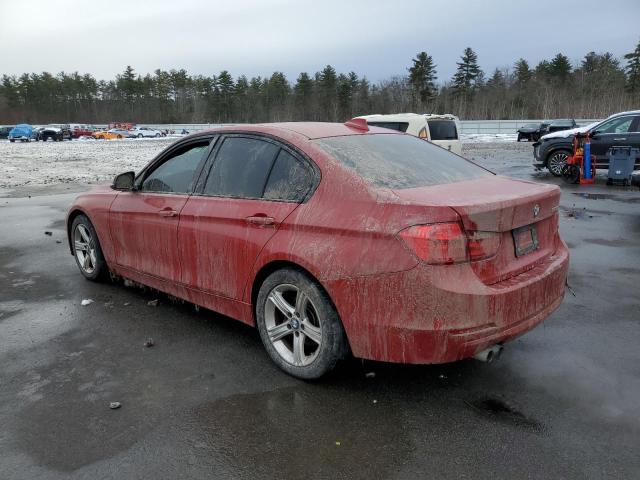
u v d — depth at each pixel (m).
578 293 5.20
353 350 3.18
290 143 3.66
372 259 2.98
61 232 8.63
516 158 23.67
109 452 2.81
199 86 116.19
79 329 4.50
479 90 95.94
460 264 2.87
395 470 2.63
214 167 4.15
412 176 3.47
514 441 2.85
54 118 121.25
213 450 2.82
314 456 2.75
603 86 88.69
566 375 3.56
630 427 2.96
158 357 3.94
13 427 3.05
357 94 103.50
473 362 3.76
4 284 5.82
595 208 10.19
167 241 4.41
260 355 3.95
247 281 3.73
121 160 27.27
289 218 3.42
